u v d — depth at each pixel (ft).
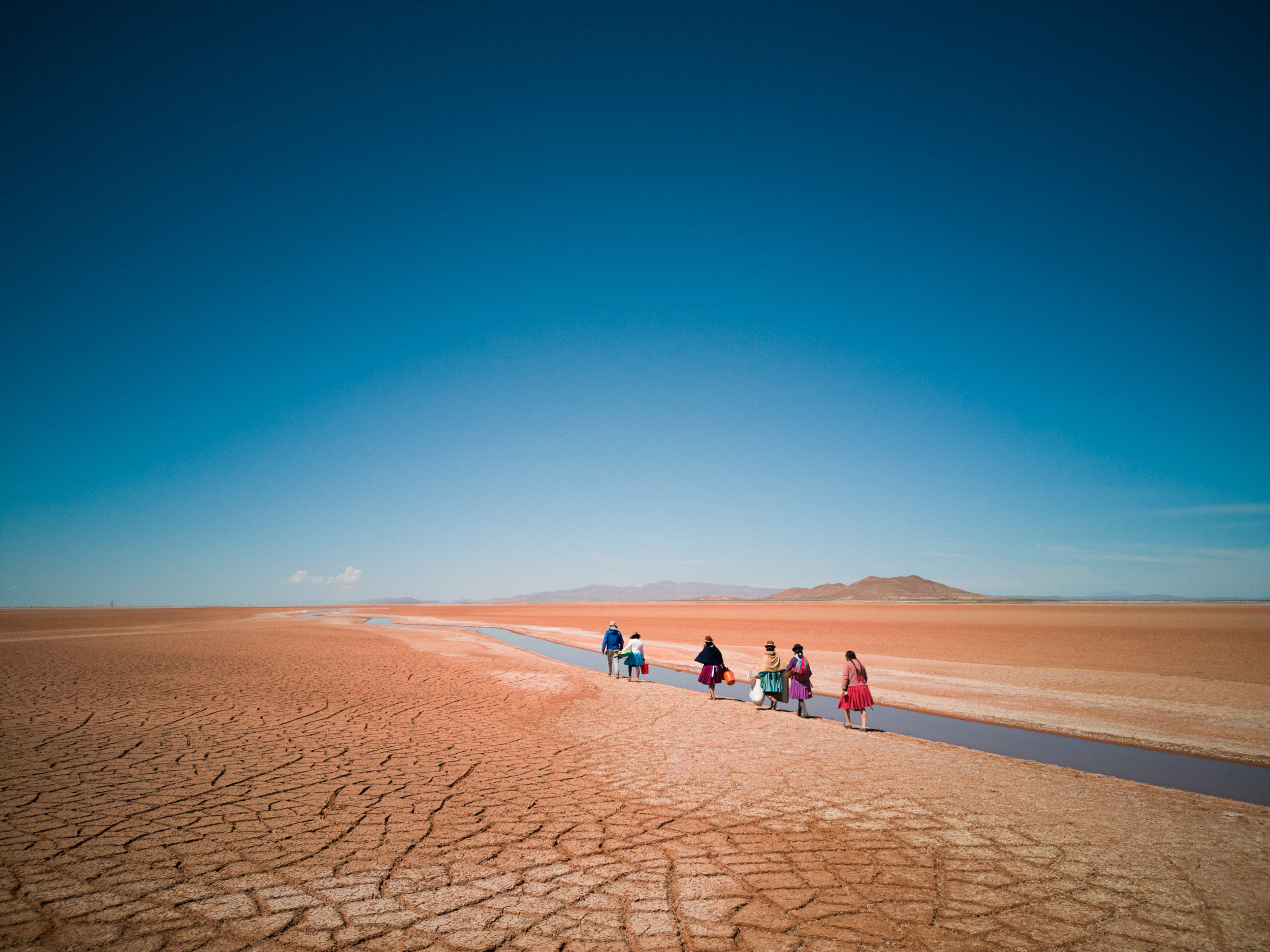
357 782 28.68
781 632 149.48
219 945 14.64
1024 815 25.44
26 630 157.28
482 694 55.83
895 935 15.79
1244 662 83.76
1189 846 22.29
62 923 15.51
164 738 35.99
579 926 16.05
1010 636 130.11
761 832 23.18
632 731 41.39
